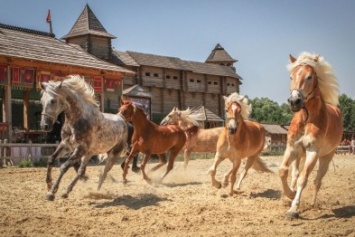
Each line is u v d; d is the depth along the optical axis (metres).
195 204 8.73
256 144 11.34
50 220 7.11
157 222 7.13
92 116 9.32
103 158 11.64
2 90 28.45
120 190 11.29
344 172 16.83
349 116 113.25
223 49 70.62
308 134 7.76
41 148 23.09
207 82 59.03
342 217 7.68
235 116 9.97
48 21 32.97
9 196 9.63
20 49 25.59
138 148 12.84
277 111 121.81
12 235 6.14
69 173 16.41
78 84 9.22
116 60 48.50
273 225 7.01
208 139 17.34
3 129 23.31
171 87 54.66
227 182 11.20
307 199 9.56
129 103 12.60
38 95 33.44
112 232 6.45
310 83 7.67
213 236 6.23
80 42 45.59
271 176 14.95
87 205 8.76
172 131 13.66
